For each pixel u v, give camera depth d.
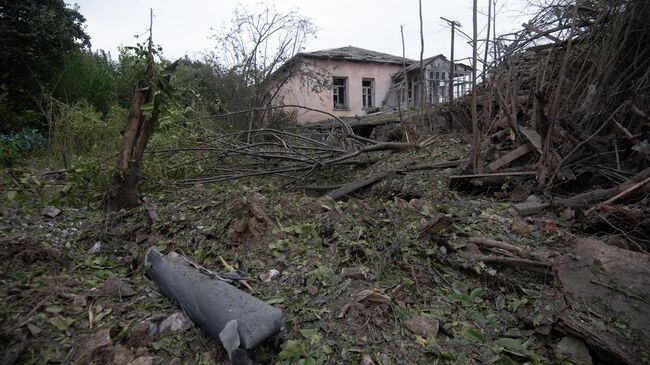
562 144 3.80
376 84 15.64
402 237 2.47
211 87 10.95
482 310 1.94
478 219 2.93
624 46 3.53
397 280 2.11
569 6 4.12
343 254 2.35
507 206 3.29
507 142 4.54
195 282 1.80
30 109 8.20
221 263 2.33
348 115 15.09
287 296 1.94
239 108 10.31
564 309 1.77
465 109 6.20
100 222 3.01
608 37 3.56
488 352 1.62
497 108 5.35
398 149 5.66
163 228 2.83
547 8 4.39
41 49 8.42
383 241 2.46
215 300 1.64
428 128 6.58
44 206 3.29
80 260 2.37
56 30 8.56
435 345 1.62
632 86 3.39
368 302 1.84
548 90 4.29
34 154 6.77
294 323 1.73
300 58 11.51
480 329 1.79
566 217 2.93
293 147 5.83
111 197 3.36
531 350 1.66
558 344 1.66
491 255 2.36
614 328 1.64
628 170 3.32
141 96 3.32
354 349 1.58
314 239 2.54
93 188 3.69
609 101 3.52
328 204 3.24
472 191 3.88
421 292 2.04
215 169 5.27
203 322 1.62
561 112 3.65
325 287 2.01
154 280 2.04
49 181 4.00
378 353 1.57
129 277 2.20
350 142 6.61
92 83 10.16
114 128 7.47
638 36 3.48
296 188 5.03
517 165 3.97
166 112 3.54
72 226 2.93
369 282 2.06
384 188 4.32
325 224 2.76
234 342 1.42
